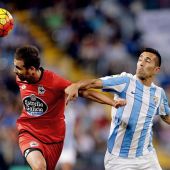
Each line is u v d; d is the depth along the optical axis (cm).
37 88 2470
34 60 2419
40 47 5875
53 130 2538
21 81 2505
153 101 2605
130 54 5884
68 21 6278
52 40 6131
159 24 6059
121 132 2570
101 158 4431
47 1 6488
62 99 2509
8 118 4456
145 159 2594
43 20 6309
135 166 2583
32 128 2528
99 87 2512
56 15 6350
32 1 6481
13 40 5741
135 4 6294
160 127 4816
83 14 6275
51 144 2536
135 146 2581
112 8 6309
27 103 2508
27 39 5853
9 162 4172
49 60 5809
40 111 2498
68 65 5819
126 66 5600
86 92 2411
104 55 5825
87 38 6053
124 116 2555
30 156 2436
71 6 6412
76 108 4741
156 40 6003
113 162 2597
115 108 2547
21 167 4156
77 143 4434
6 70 5172
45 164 2450
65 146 3481
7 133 4284
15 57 2428
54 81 2462
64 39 6106
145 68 2583
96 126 4700
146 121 2581
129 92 2566
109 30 6091
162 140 4800
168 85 5347
